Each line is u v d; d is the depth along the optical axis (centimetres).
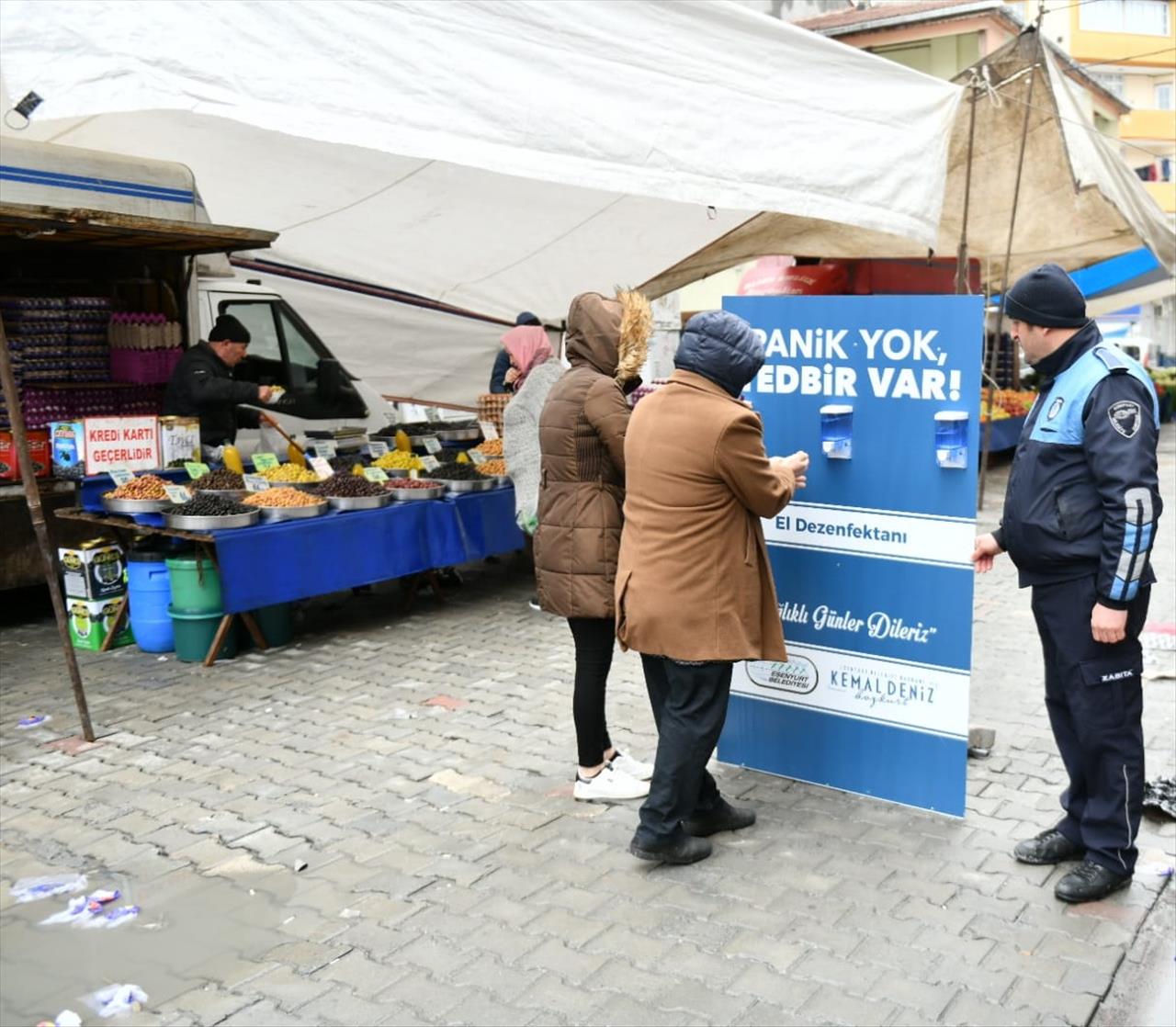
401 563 725
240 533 625
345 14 518
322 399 948
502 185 844
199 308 872
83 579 670
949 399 401
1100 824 360
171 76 460
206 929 355
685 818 394
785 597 451
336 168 789
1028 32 1138
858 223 755
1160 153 4534
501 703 572
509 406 600
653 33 641
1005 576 898
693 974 323
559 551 416
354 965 331
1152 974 322
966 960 328
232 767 489
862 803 439
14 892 381
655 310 1756
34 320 755
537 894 371
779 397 438
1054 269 350
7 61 432
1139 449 330
